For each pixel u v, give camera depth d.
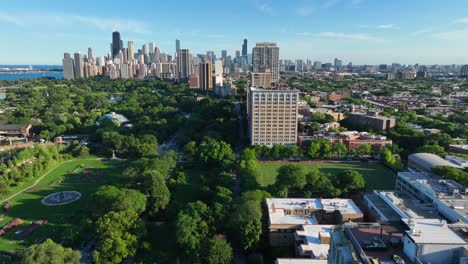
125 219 184.62
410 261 81.69
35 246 158.38
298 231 181.38
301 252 164.25
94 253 170.00
